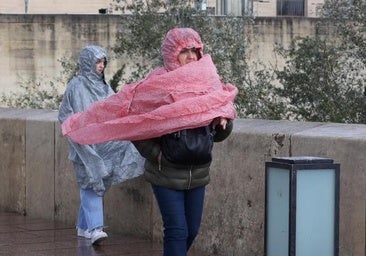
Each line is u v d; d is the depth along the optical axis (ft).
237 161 31.58
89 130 26.07
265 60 121.39
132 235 36.47
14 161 43.11
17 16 124.88
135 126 24.85
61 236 36.63
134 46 89.86
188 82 24.75
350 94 74.13
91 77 34.53
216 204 32.40
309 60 75.15
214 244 32.53
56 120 40.52
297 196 22.33
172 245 25.00
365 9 79.00
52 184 40.75
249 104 72.59
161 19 88.63
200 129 24.75
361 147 27.45
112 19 125.18
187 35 25.21
